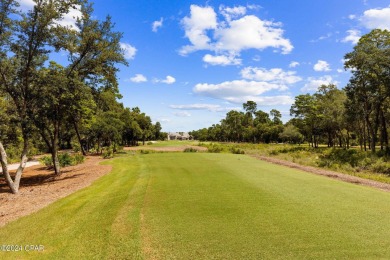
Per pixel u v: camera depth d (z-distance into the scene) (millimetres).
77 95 15172
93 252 5094
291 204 7906
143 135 70500
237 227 6090
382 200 8375
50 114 14984
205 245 5195
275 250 4938
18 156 32406
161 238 5566
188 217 6867
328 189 10047
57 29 13375
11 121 13297
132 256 4852
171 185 11023
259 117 97500
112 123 38594
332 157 25531
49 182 14984
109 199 9102
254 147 46062
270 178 12531
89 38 16375
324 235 5566
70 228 6434
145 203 8320
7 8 11703
